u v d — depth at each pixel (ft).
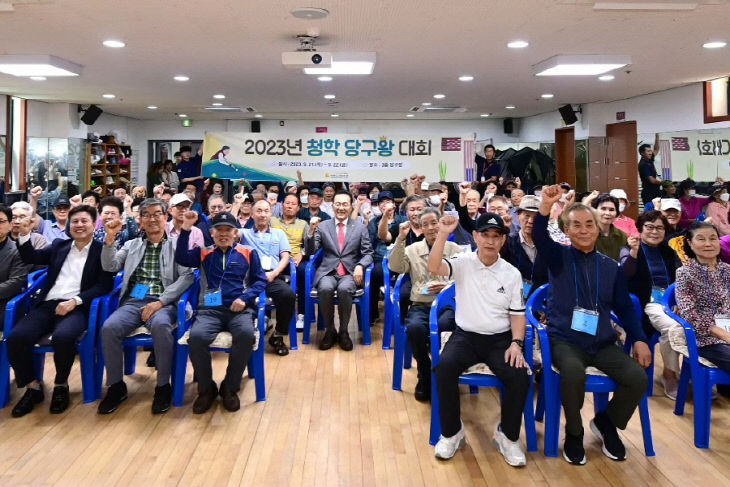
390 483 7.29
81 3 12.42
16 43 16.06
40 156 28.30
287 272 14.48
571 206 8.55
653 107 25.14
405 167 21.48
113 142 32.50
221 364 11.88
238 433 8.71
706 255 9.01
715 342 8.39
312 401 10.00
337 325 15.33
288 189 19.31
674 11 12.85
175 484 7.22
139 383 10.92
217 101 28.09
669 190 23.58
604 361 7.93
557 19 13.55
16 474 7.42
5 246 10.34
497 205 13.09
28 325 9.55
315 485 7.23
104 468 7.60
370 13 13.08
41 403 9.81
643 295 10.34
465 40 15.57
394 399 10.10
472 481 7.34
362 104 29.17
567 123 29.04
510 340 8.34
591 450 8.22
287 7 12.67
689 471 7.57
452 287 9.45
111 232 10.07
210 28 14.44
